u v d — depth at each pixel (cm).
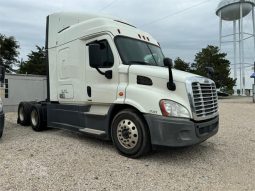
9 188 413
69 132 833
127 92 578
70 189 414
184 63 4200
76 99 707
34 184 429
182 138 516
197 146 680
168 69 550
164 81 543
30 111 930
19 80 1530
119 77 604
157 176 475
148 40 716
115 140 598
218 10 4181
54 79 794
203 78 577
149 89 554
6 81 1481
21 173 471
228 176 486
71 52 724
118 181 448
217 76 3859
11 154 582
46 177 456
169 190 421
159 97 532
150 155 594
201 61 4053
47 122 827
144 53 662
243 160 579
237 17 4122
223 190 427
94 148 637
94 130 660
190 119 526
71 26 736
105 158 564
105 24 639
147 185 436
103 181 446
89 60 664
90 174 473
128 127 571
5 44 4219
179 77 536
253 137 800
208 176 483
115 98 602
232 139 770
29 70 4194
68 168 499
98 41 649
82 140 717
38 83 1598
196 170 511
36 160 541
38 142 691
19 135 798
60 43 766
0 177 453
